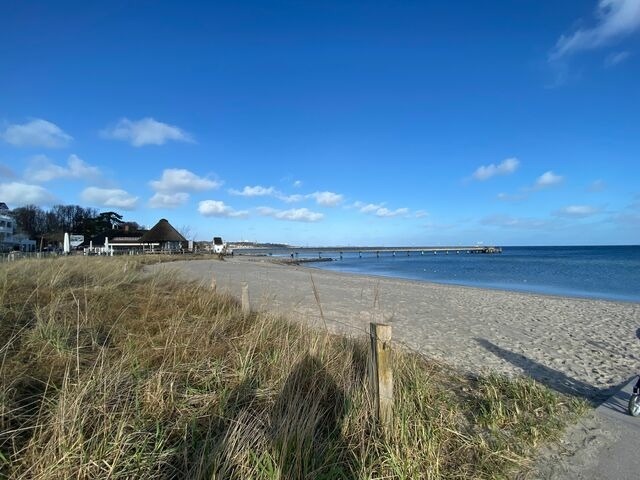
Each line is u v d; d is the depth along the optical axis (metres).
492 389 4.69
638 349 7.46
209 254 70.25
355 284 20.84
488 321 10.35
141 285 9.93
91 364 4.05
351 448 3.13
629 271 42.34
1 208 72.50
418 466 2.98
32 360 3.96
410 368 4.87
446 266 58.19
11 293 6.82
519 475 3.11
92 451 2.66
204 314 6.73
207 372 4.18
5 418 2.97
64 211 101.00
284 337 5.42
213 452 2.77
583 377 5.75
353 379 4.18
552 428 3.86
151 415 3.22
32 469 2.53
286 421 3.10
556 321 10.51
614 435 3.80
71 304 6.24
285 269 35.97
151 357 4.41
